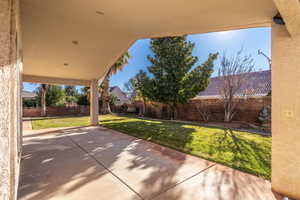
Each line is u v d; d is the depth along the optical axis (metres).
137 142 4.89
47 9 2.89
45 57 5.63
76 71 7.57
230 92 8.66
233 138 5.24
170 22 3.17
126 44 4.61
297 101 1.96
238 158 3.41
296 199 1.96
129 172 2.75
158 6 2.62
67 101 25.80
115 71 14.48
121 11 2.88
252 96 8.45
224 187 2.26
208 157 3.48
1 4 1.12
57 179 2.49
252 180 2.46
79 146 4.43
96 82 9.24
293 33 1.95
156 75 12.29
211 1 2.28
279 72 2.13
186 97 11.20
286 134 2.06
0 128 1.04
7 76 1.12
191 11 2.66
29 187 2.24
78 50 5.04
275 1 1.70
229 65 8.67
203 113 10.70
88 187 2.26
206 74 10.94
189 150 3.97
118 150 4.05
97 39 4.25
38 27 3.59
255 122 8.23
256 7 2.19
